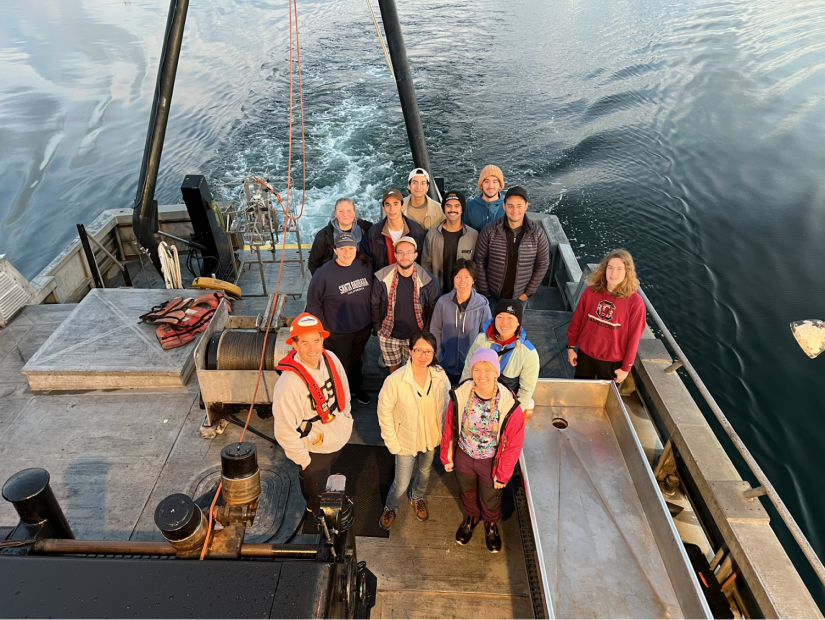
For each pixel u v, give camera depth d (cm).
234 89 2433
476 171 1681
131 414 478
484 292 515
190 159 1798
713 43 2989
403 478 357
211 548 215
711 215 1482
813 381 973
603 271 411
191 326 537
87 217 1650
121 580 193
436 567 357
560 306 687
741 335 1076
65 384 505
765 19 3400
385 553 365
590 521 339
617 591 303
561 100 2280
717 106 2203
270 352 425
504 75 2562
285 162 1691
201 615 182
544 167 1734
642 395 488
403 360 451
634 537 331
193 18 3891
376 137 1859
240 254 819
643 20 3528
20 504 219
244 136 1916
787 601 278
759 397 948
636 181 1655
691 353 1034
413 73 2539
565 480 364
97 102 2494
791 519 294
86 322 556
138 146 2062
